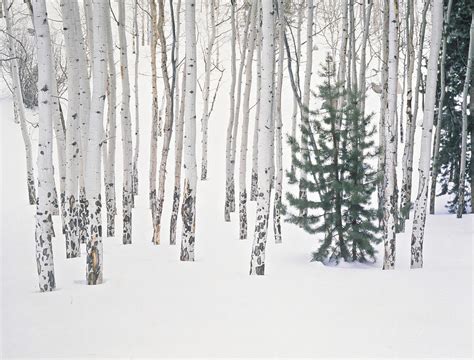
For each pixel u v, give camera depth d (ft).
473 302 21.67
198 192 76.84
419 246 32.22
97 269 26.37
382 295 22.95
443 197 79.46
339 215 33.83
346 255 33.99
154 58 54.70
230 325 18.39
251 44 56.49
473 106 60.64
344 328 17.99
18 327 18.44
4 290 25.62
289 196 34.63
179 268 30.86
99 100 26.73
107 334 17.46
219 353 15.52
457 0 61.11
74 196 39.09
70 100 39.40
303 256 37.50
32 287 26.50
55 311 20.57
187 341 16.63
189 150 34.04
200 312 20.16
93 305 21.42
